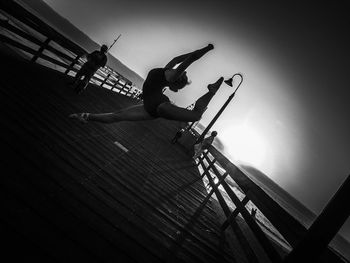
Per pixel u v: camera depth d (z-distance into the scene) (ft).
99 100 35.45
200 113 11.77
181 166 33.12
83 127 18.94
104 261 7.60
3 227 6.64
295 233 7.86
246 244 12.53
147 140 32.99
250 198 13.24
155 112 11.71
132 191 14.40
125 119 13.41
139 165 20.44
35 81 22.29
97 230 8.89
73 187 10.71
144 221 11.89
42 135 13.38
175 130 70.85
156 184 18.86
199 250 12.55
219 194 20.02
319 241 6.54
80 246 7.67
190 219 16.39
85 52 33.01
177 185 23.02
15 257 6.02
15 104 14.83
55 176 10.58
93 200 10.74
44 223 7.68
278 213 9.62
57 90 24.66
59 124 16.35
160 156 29.63
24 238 6.72
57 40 26.20
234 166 17.46
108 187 12.91
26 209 7.77
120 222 10.39
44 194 9.02
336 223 6.47
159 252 10.02
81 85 27.99
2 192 7.84
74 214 8.96
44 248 6.79
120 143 22.17
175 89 12.09
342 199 6.49
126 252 8.65
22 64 23.20
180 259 10.49
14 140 11.13
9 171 8.99
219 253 13.75
